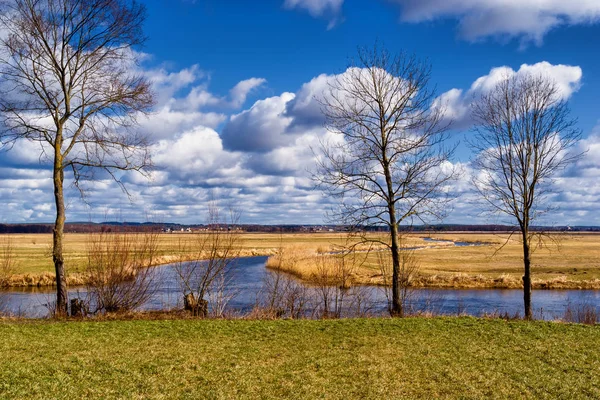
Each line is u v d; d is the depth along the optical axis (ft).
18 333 51.01
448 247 344.69
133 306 72.23
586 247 322.34
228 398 33.22
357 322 61.00
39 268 161.89
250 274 161.68
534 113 68.59
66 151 66.39
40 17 62.13
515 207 70.38
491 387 36.99
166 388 34.81
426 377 39.32
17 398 30.66
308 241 442.09
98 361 40.78
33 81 63.41
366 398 34.17
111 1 64.59
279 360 43.50
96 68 66.54
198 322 60.29
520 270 189.26
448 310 112.27
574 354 46.57
